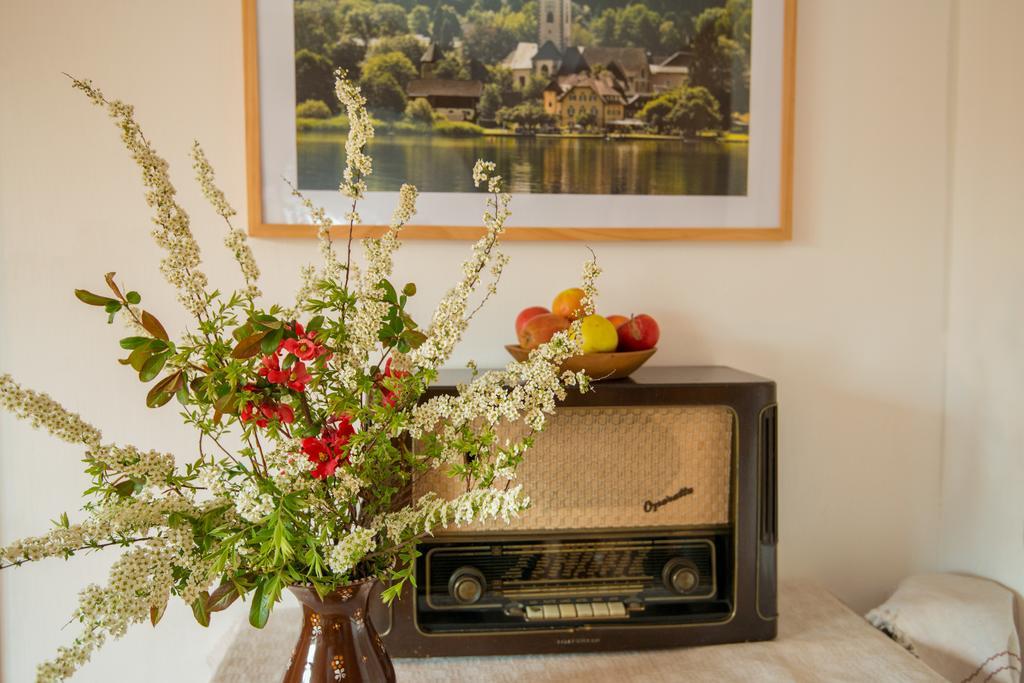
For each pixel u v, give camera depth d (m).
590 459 1.05
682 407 1.06
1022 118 1.19
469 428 0.77
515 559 1.05
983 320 1.28
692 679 0.99
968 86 1.30
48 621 1.21
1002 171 1.24
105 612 0.61
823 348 1.33
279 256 1.22
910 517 1.37
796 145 1.31
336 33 1.20
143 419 1.21
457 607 1.04
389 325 0.79
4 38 1.15
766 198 1.29
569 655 1.06
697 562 1.08
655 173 1.27
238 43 1.19
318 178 1.21
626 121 1.26
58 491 1.20
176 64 1.19
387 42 1.21
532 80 1.24
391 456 0.78
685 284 1.30
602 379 1.08
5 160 1.16
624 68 1.25
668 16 1.26
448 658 1.05
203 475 0.74
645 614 1.07
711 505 1.08
